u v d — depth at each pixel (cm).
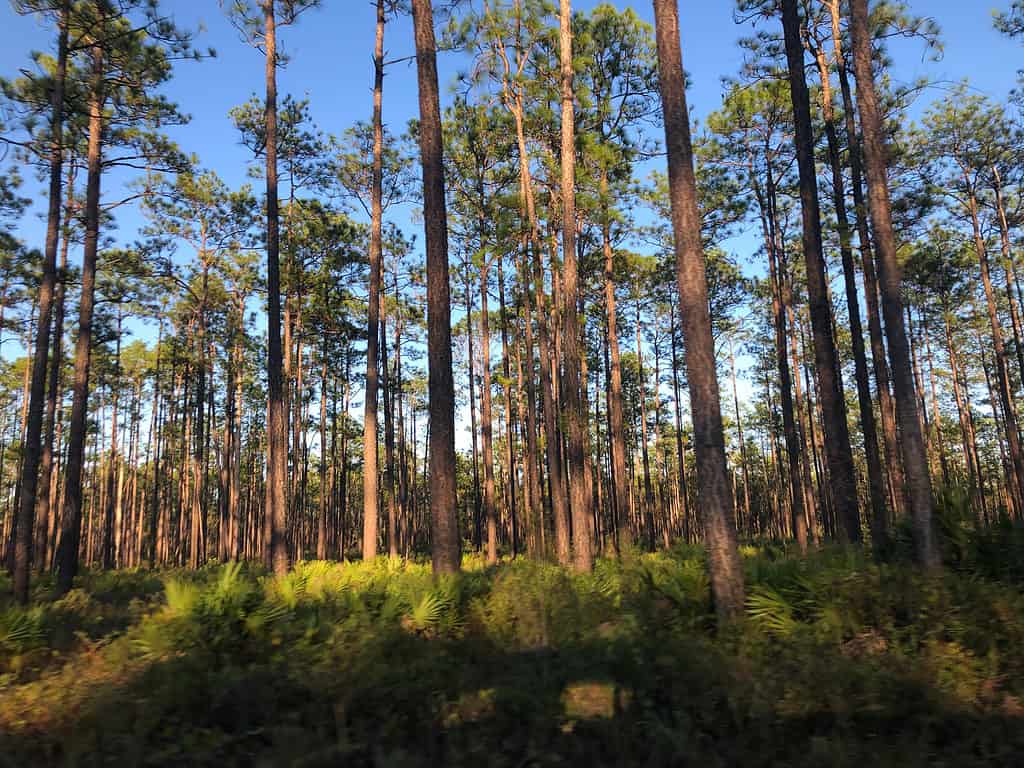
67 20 1294
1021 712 440
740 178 2147
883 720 438
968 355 3553
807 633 567
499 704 500
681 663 536
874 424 1373
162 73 1390
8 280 2306
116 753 425
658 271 2706
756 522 4725
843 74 1456
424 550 4144
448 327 1015
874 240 891
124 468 4625
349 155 2291
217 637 589
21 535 1272
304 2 1576
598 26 1722
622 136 1836
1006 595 605
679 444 3309
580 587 906
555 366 2283
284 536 1398
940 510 831
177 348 3142
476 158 2194
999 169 2412
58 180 1405
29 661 682
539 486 1888
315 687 504
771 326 3316
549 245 1888
